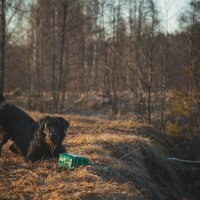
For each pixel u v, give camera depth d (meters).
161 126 24.53
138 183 10.62
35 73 36.16
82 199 7.64
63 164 9.23
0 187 8.11
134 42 30.47
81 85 37.75
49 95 35.75
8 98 37.38
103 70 36.09
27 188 8.05
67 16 28.41
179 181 15.95
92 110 32.62
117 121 19.14
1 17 20.72
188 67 23.30
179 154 20.00
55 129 9.02
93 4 32.88
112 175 9.66
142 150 14.45
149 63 28.06
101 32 33.75
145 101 30.36
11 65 39.22
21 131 10.09
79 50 37.31
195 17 25.95
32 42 32.78
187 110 23.31
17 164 9.60
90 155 10.81
